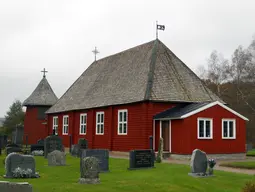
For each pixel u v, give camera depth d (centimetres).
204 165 1850
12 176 1739
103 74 4269
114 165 2342
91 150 1969
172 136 2908
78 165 2342
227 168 2266
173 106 3139
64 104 4578
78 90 4572
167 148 2969
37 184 1563
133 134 3139
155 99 3019
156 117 3006
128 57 3997
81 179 1595
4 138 4247
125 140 3241
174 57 3612
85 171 1592
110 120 3453
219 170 2092
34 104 5859
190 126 2789
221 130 2955
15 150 3331
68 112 4372
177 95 3161
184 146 2777
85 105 3950
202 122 2869
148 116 3012
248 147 4344
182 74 3431
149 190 1486
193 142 2788
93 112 3772
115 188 1493
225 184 1662
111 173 1962
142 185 1559
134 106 3167
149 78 3219
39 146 3306
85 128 3941
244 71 5797
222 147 2939
